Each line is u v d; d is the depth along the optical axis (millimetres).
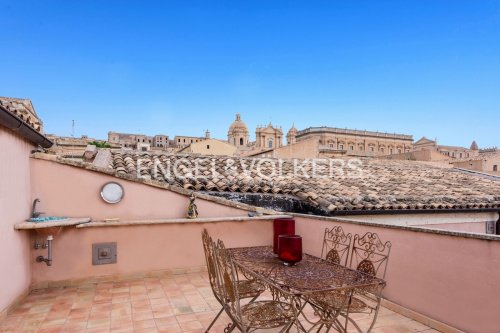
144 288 5223
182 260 5977
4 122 3805
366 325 4000
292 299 3104
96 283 5414
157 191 5957
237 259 3695
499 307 3309
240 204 6531
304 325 3998
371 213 6754
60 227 4902
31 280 5051
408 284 4309
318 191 7277
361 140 60312
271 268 3354
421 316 4094
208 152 27547
